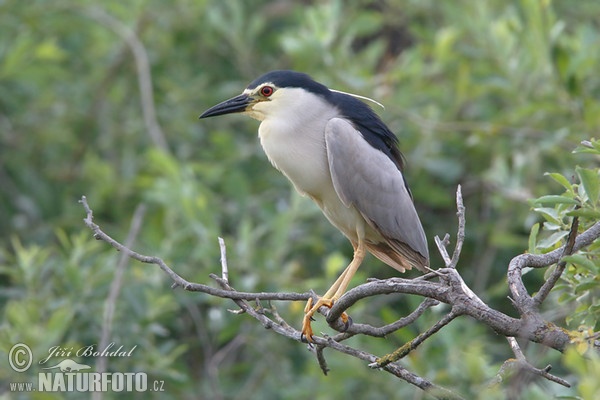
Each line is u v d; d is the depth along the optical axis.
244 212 12.12
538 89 11.95
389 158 9.10
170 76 13.95
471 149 12.57
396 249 9.05
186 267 11.05
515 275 5.84
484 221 12.18
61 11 14.09
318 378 10.62
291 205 11.54
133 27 13.72
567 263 6.19
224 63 14.32
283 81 9.21
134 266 10.78
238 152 12.95
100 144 13.95
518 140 11.92
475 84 12.10
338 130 8.86
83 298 10.13
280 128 9.09
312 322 10.47
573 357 4.89
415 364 9.23
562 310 8.52
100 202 12.91
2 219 13.30
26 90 13.94
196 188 11.29
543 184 11.88
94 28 14.21
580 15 13.88
